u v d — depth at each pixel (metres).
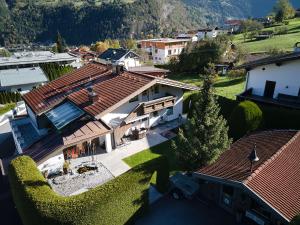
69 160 23.58
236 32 124.06
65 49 120.12
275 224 14.18
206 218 16.78
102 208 14.52
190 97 32.38
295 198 12.98
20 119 31.91
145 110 26.23
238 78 46.78
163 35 185.75
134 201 16.08
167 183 18.64
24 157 17.94
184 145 19.22
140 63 78.06
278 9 125.50
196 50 57.00
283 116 22.05
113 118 25.12
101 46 117.62
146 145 25.67
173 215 17.17
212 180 15.51
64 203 13.92
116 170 22.03
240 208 16.09
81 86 29.86
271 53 52.00
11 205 19.95
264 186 13.43
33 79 54.88
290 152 16.06
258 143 18.42
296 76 25.23
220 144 18.72
